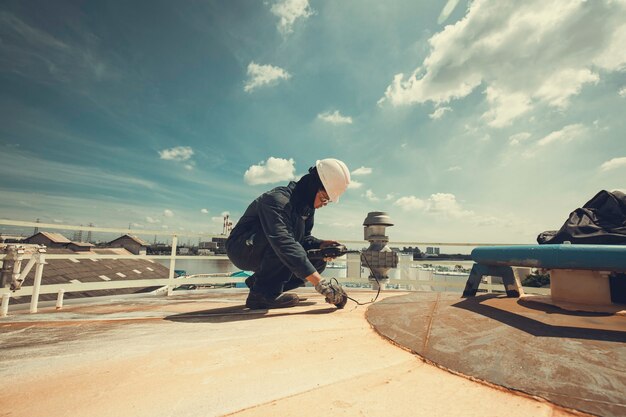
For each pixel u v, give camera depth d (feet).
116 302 9.73
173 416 2.37
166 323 5.88
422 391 2.81
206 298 11.09
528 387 2.73
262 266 7.39
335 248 7.89
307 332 4.97
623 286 6.09
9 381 3.06
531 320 4.69
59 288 8.60
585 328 4.22
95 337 4.78
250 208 7.73
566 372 2.93
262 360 3.66
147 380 3.09
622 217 6.26
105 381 3.06
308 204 7.26
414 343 4.12
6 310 7.11
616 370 2.92
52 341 4.56
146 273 88.84
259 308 7.56
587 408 2.37
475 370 3.15
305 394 2.76
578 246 5.06
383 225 14.64
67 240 158.20
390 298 7.89
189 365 3.50
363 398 2.68
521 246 5.92
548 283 9.93
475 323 4.67
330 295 6.70
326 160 7.28
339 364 3.51
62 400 2.66
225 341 4.47
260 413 2.42
